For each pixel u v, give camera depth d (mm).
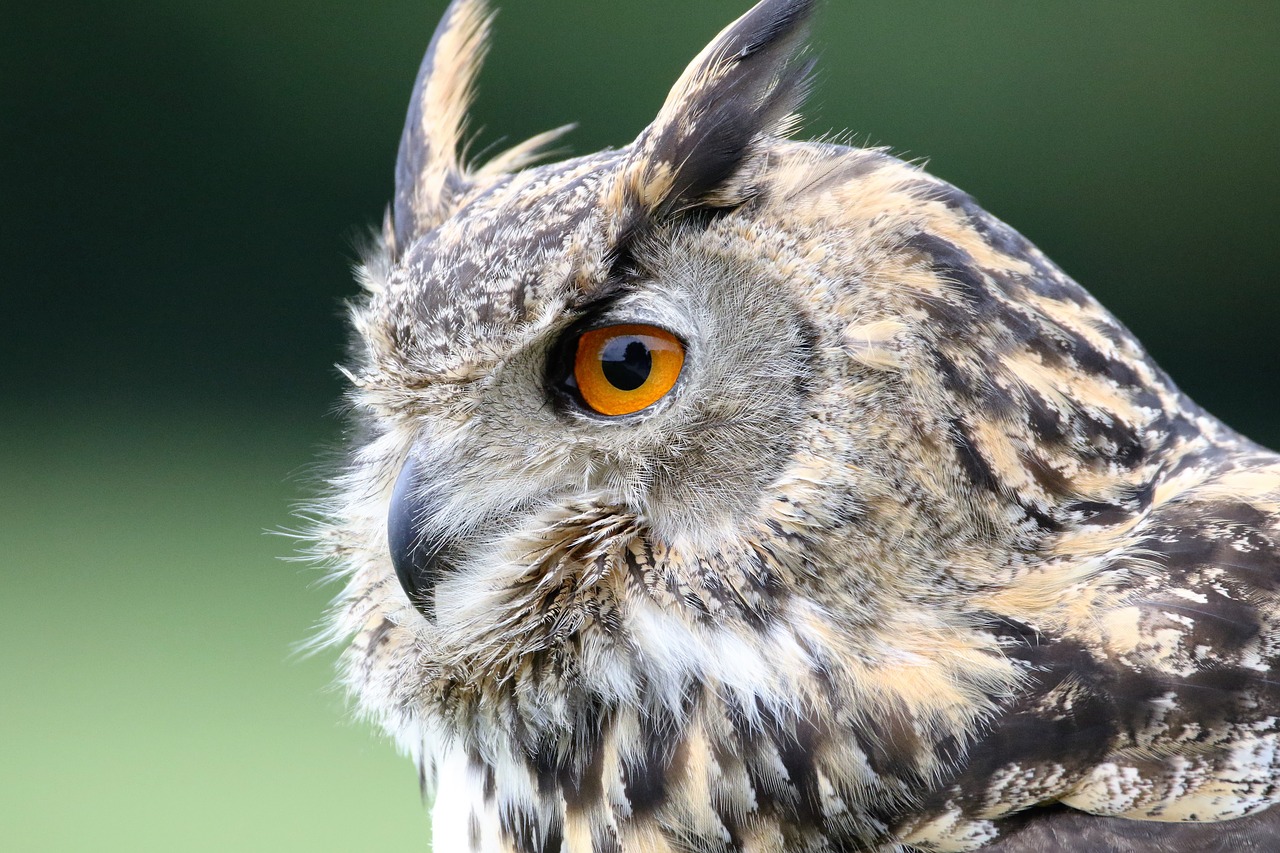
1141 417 2309
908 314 2289
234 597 5172
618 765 2309
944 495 2289
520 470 2320
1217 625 2283
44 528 5586
